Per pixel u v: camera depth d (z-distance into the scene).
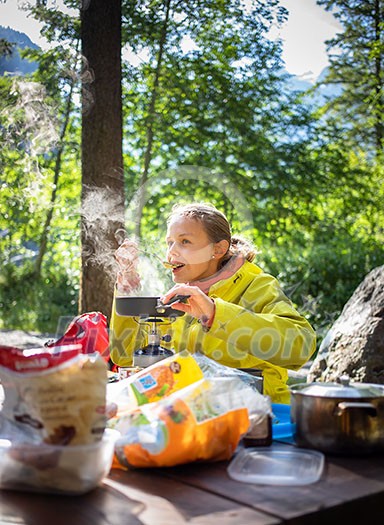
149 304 1.60
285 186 10.77
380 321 3.21
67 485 1.01
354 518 0.98
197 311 1.66
